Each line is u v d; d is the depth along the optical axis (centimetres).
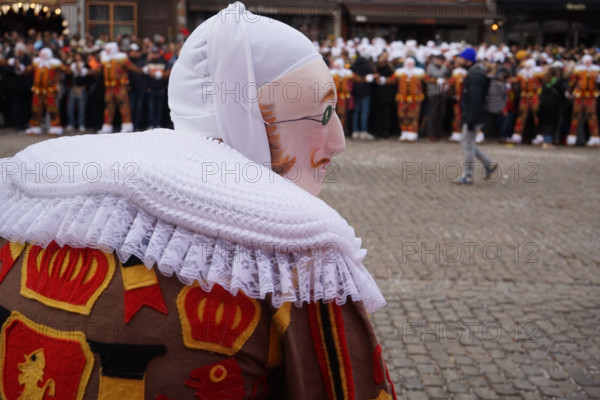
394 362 378
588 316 445
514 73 1437
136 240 81
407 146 1308
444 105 1410
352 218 698
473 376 363
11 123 1420
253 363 83
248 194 84
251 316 82
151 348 79
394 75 1387
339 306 86
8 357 84
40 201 92
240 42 90
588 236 649
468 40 1772
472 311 451
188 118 95
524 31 1802
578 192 866
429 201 791
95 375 80
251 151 93
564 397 344
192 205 82
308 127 95
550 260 567
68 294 83
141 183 83
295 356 83
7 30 1471
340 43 1462
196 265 80
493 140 1452
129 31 1397
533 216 728
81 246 84
